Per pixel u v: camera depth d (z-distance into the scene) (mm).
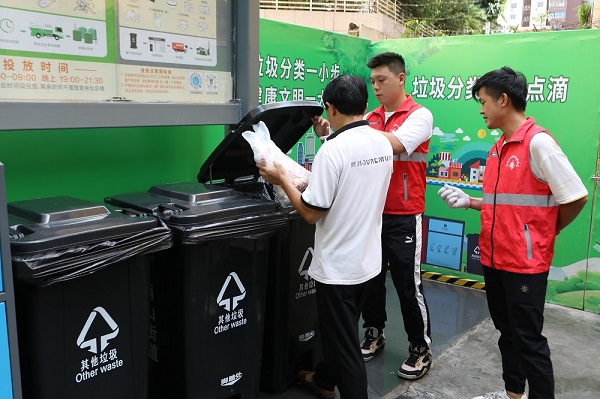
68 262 1596
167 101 2480
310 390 2797
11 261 1490
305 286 2674
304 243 2609
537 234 2229
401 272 2938
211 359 2154
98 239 1688
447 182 4594
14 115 1915
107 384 1823
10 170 2287
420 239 2980
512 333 2355
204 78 2654
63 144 2465
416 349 3055
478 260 4547
